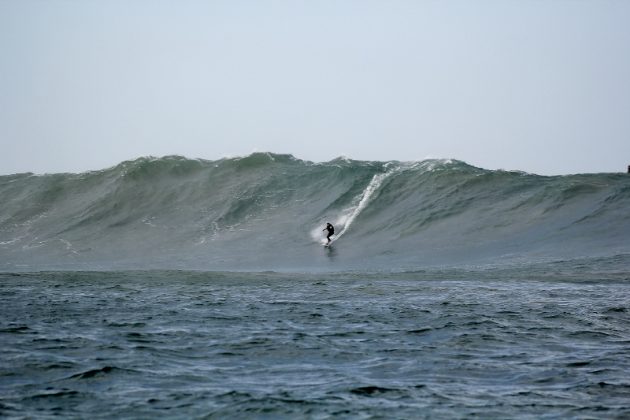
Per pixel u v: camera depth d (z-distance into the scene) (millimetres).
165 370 40531
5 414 32031
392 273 99875
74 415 32156
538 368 42188
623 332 53969
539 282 86750
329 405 34094
